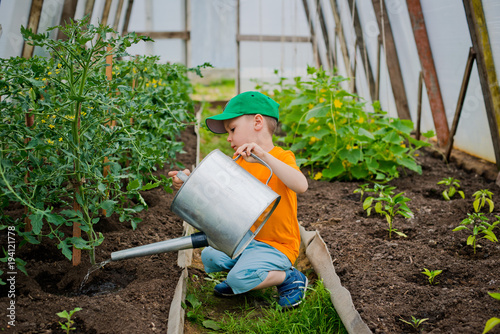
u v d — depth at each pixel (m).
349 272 2.65
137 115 2.53
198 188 2.22
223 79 11.02
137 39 2.31
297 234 2.57
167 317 2.24
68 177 2.41
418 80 5.14
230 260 2.62
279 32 8.74
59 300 2.27
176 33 8.85
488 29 3.83
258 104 2.46
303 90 5.03
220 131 2.67
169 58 9.08
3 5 2.92
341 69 6.96
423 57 4.79
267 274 2.39
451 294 2.31
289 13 8.44
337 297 2.38
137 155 3.05
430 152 5.11
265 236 2.49
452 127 4.55
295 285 2.48
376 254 2.82
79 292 2.44
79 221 2.33
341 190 4.06
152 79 3.77
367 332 2.06
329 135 4.38
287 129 5.38
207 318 2.42
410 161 4.31
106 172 2.96
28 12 3.35
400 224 3.28
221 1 10.41
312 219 3.45
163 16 9.12
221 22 10.53
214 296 2.63
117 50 2.37
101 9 4.99
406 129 4.30
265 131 2.51
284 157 2.49
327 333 2.25
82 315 2.17
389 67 5.45
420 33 4.71
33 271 2.48
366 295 2.37
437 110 4.93
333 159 4.35
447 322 2.10
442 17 4.36
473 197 3.71
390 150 4.28
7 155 2.50
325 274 2.64
